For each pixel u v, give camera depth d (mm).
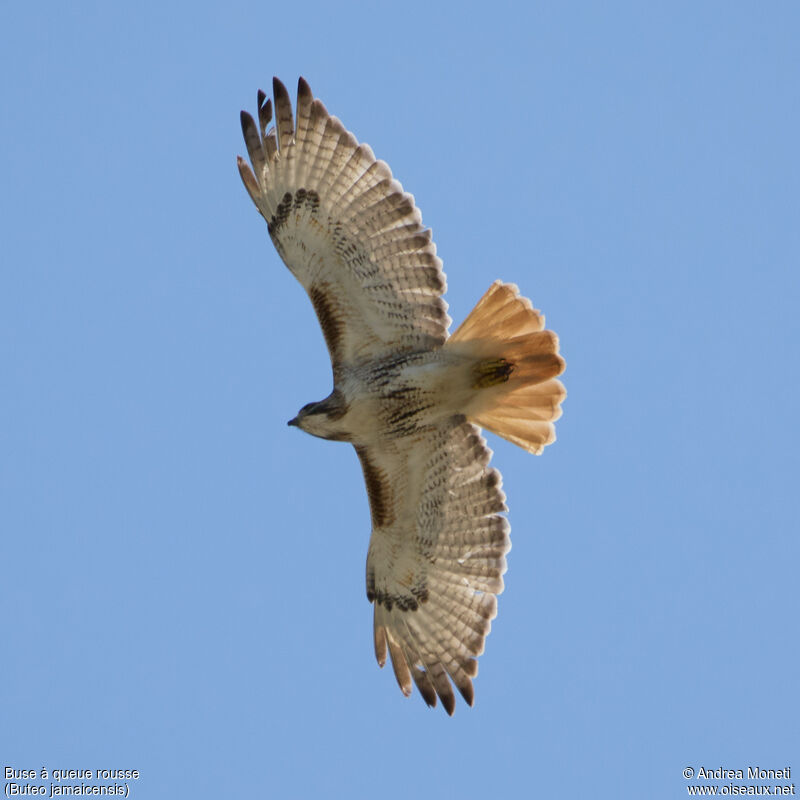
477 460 29156
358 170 27797
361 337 28141
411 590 30234
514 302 26969
